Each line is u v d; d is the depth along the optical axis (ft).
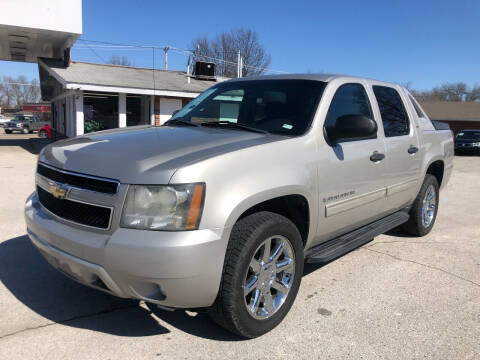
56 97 80.59
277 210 11.10
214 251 8.48
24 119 139.13
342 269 14.42
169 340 9.78
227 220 8.62
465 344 9.96
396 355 9.46
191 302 8.68
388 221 15.07
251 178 9.21
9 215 20.16
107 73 62.18
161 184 8.24
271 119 11.89
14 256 14.69
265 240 9.58
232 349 9.50
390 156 14.02
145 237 8.13
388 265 14.89
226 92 13.91
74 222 9.05
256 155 9.56
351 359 9.28
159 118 61.82
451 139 19.69
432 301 12.12
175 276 8.18
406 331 10.45
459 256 16.07
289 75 13.58
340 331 10.36
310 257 11.42
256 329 9.75
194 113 13.82
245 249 9.04
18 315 10.69
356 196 12.55
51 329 10.09
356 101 13.29
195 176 8.39
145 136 10.77
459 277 13.97
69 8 53.62
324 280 13.43
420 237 18.42
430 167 18.61
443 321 10.99
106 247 8.29
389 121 14.70
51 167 10.03
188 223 8.27
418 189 16.88
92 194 8.79
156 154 9.02
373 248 16.78
